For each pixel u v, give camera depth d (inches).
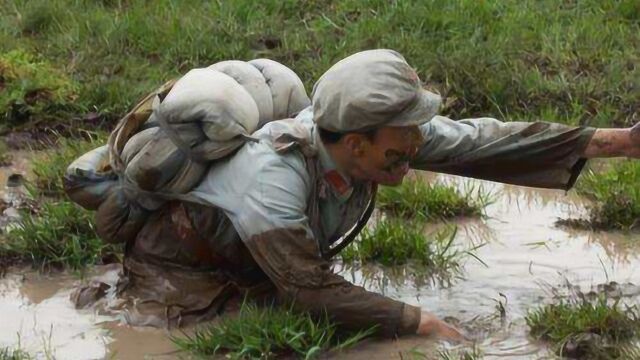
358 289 299.4
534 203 400.2
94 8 579.2
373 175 299.1
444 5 550.3
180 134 302.4
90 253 354.3
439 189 391.9
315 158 301.4
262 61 325.4
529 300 326.0
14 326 315.0
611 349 291.6
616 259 354.6
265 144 300.7
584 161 313.3
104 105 478.3
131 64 513.7
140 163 305.7
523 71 491.8
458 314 318.7
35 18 562.3
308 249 296.0
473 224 382.9
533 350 297.0
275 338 293.6
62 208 366.6
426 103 290.7
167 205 319.0
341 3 567.5
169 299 317.4
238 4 559.2
